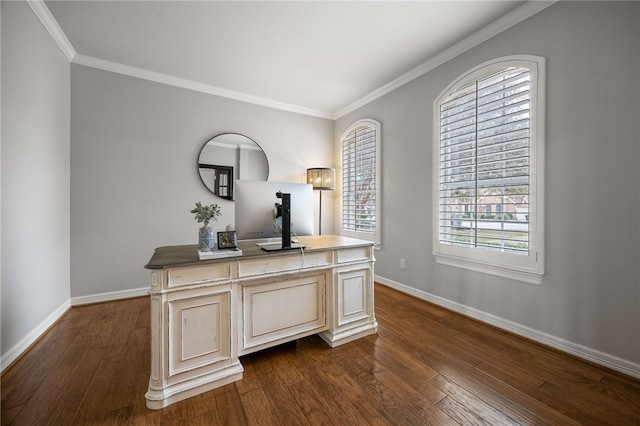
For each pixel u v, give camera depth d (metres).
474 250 2.52
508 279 2.30
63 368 1.78
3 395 1.52
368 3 2.09
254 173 3.86
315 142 4.43
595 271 1.82
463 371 1.76
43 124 2.23
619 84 1.70
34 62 2.09
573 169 1.91
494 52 2.35
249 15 2.22
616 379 1.66
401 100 3.31
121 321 2.49
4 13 1.74
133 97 3.07
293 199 2.04
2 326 1.73
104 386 1.60
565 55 1.93
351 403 1.48
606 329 1.78
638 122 1.64
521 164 2.18
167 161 3.27
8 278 1.79
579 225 1.89
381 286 3.56
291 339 1.95
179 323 1.52
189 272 1.55
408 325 2.44
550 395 1.54
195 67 3.05
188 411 1.42
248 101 3.82
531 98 2.10
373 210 3.76
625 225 1.70
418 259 3.12
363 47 2.67
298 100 3.99
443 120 2.81
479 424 1.34
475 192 2.49
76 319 2.52
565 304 1.96
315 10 2.16
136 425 1.33
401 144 3.32
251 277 1.74
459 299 2.70
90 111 2.86
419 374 1.74
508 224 2.27
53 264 2.42
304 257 1.98
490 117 2.38
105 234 2.96
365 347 2.07
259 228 1.90
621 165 1.70
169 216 3.29
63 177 2.62
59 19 2.25
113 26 2.35
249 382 1.66
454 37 2.52
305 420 1.36
